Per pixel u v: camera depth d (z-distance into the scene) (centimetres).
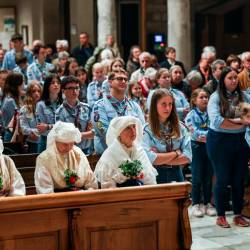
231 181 920
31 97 944
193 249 812
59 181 661
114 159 675
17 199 539
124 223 584
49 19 2153
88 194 563
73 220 559
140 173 673
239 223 919
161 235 600
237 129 893
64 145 661
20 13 2273
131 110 810
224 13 2280
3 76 1157
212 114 891
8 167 638
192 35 2244
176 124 767
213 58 1230
